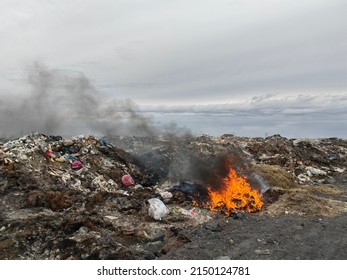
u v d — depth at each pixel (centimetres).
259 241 882
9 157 1359
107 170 1492
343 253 808
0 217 996
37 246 853
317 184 1811
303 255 798
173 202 1262
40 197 1123
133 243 908
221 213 1138
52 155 1467
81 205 1140
